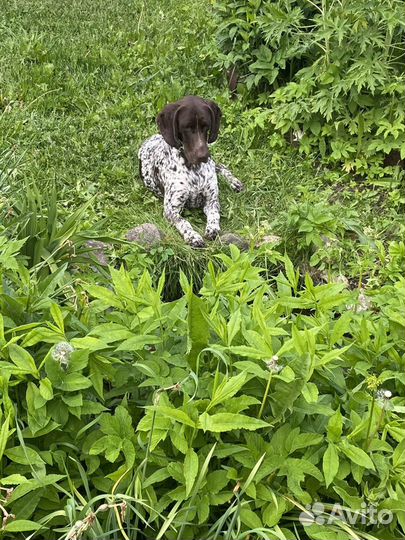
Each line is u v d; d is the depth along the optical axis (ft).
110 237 7.72
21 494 4.33
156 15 15.38
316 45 11.09
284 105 10.85
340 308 6.29
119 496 4.38
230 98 12.33
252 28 11.77
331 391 5.25
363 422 4.65
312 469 4.55
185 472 4.38
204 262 9.07
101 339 4.91
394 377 5.19
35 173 10.20
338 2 10.78
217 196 9.99
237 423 4.37
